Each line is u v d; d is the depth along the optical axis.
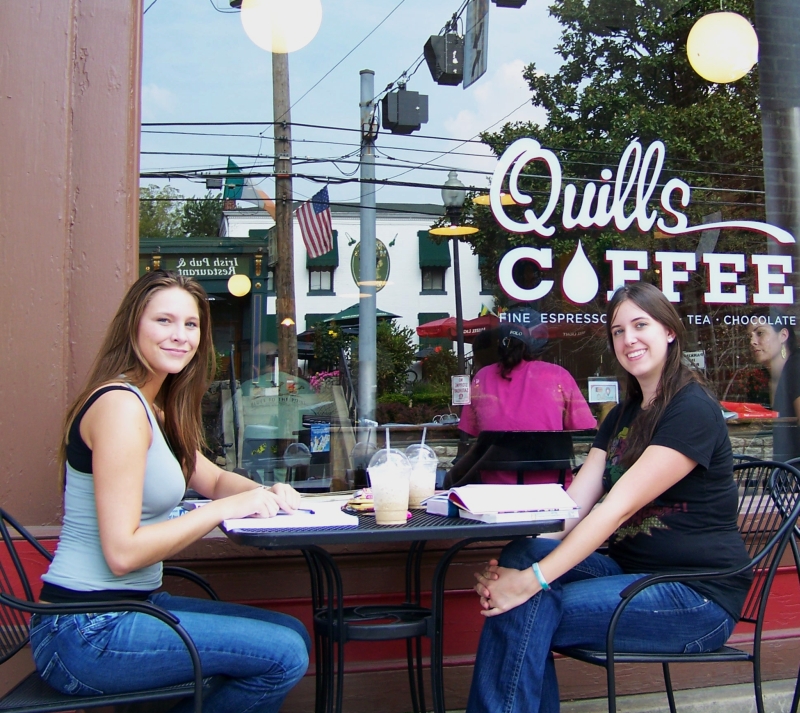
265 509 1.67
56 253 2.21
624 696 2.56
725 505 1.83
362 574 2.41
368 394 3.20
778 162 3.41
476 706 1.72
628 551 1.90
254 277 3.43
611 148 3.40
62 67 2.24
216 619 1.60
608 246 3.29
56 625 1.53
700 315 3.23
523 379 3.01
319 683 1.97
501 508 1.61
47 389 2.19
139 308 1.69
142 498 1.61
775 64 3.45
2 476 2.16
